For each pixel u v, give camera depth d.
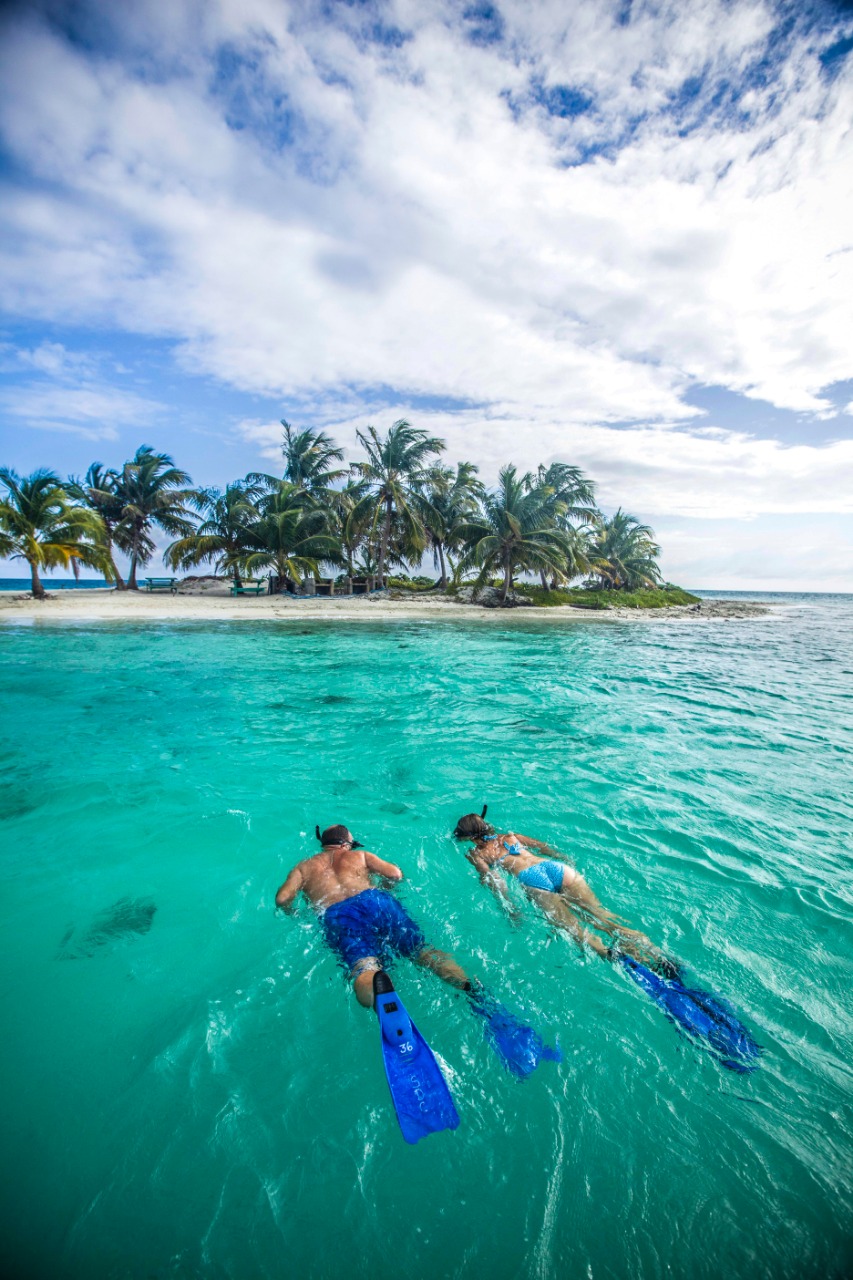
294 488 38.88
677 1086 2.54
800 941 3.61
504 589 39.28
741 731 8.97
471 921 3.74
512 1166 2.20
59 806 5.70
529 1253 1.91
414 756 7.43
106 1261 1.88
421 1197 2.09
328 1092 2.53
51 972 3.29
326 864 4.25
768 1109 2.43
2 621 23.62
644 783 6.54
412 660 16.00
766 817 5.59
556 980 3.20
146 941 3.57
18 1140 2.29
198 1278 1.83
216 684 12.05
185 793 6.06
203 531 40.16
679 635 26.92
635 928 3.71
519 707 10.43
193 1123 2.38
